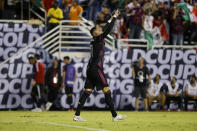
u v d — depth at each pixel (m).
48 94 65.62
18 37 69.00
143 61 68.88
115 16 38.28
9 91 66.94
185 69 72.00
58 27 69.88
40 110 64.75
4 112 59.72
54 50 69.81
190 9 75.56
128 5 73.19
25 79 67.44
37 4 76.38
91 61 38.41
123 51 70.00
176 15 74.25
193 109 72.06
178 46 72.75
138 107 70.12
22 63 67.38
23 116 48.56
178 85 71.56
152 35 73.38
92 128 30.91
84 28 71.50
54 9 71.94
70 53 71.25
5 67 66.88
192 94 71.62
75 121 39.19
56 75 65.44
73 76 66.25
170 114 57.38
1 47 68.50
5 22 74.00
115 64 69.75
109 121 39.53
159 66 71.25
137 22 72.38
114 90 69.50
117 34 73.19
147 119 44.28
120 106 69.81
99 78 38.12
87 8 80.00
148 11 73.12
